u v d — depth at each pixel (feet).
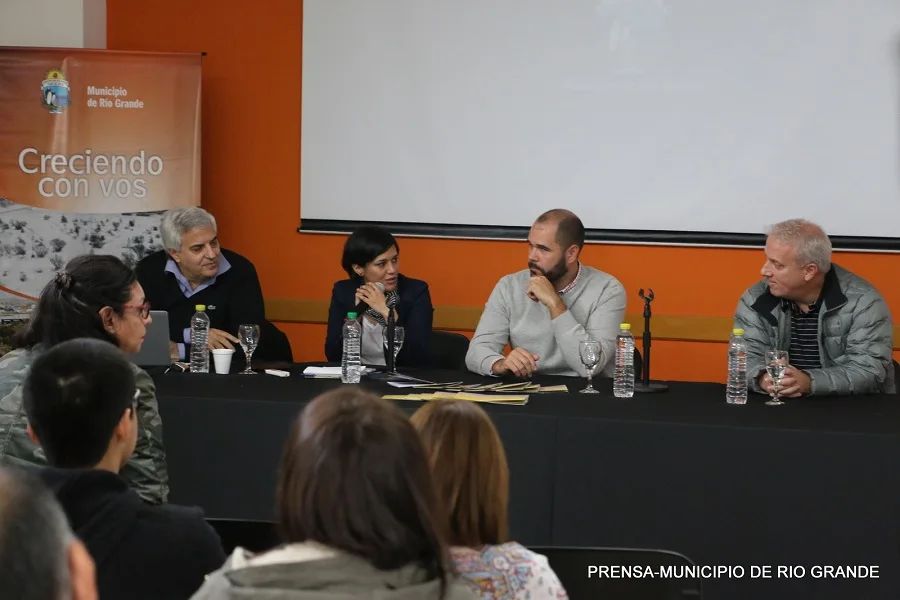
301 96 20.58
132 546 5.85
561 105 19.54
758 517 10.37
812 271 12.32
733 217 19.11
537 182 19.75
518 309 14.51
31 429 6.31
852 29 18.43
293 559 4.06
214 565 6.12
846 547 10.21
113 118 19.16
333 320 15.66
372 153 20.27
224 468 11.50
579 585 6.55
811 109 18.66
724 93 18.97
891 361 12.91
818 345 12.67
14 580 2.36
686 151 19.19
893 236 18.56
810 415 11.01
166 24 20.93
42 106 18.97
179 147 19.30
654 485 10.58
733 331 12.01
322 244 20.76
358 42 20.16
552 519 10.83
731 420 10.69
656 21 19.11
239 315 16.21
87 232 19.22
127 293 8.99
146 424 8.17
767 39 18.72
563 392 12.40
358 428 4.13
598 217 19.58
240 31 20.71
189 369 14.02
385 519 4.00
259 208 20.93
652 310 19.61
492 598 5.20
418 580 4.05
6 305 19.08
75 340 6.41
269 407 11.37
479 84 19.80
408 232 20.24
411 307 15.44
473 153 19.93
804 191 18.80
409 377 13.21
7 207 19.04
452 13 19.80
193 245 15.56
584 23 19.36
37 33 20.12
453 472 5.57
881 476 10.10
